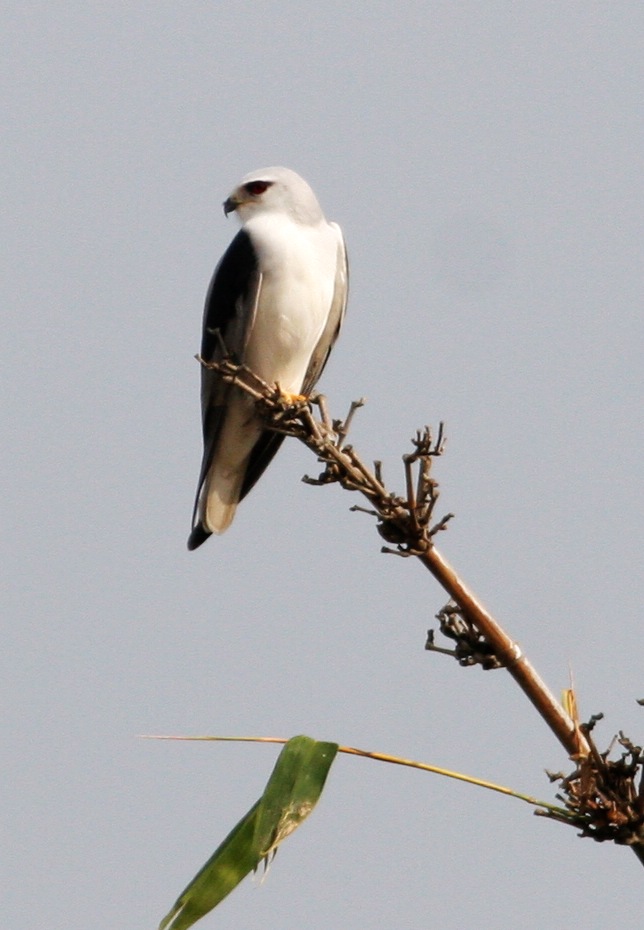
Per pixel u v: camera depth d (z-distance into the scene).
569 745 7.19
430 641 7.48
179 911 6.91
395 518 7.32
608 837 6.81
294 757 6.88
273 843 6.61
